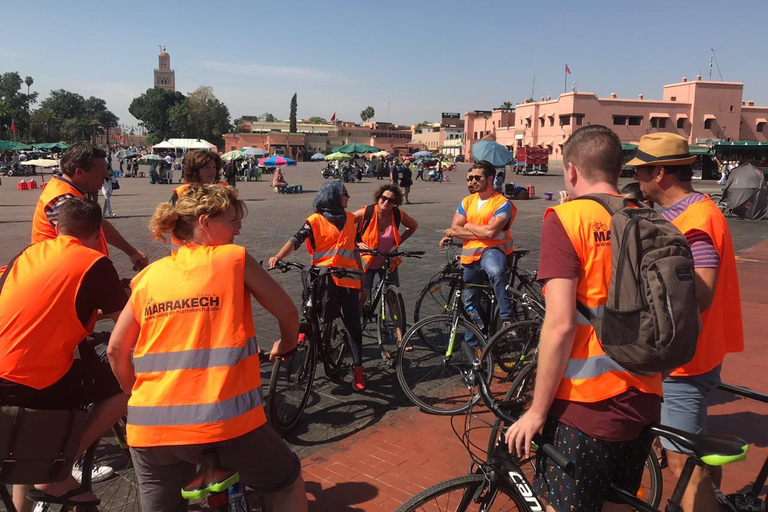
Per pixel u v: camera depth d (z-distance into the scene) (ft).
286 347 7.89
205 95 359.46
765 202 55.52
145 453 6.66
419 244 38.60
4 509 8.58
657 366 5.70
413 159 173.17
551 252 6.30
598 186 6.75
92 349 8.84
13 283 7.75
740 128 193.77
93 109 576.20
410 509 6.93
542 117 214.07
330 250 14.21
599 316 6.25
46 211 10.72
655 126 191.93
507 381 14.29
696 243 8.05
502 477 7.14
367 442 12.29
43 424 7.60
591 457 6.33
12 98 398.62
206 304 6.58
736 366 17.20
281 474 7.02
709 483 7.61
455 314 14.56
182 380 6.45
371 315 16.96
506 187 80.48
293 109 413.18
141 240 39.22
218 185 7.25
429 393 14.48
